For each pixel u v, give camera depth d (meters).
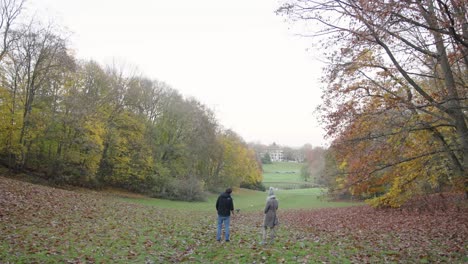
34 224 12.48
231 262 9.01
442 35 8.97
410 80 10.30
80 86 36.38
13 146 32.06
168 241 11.59
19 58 32.09
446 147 11.77
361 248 10.90
